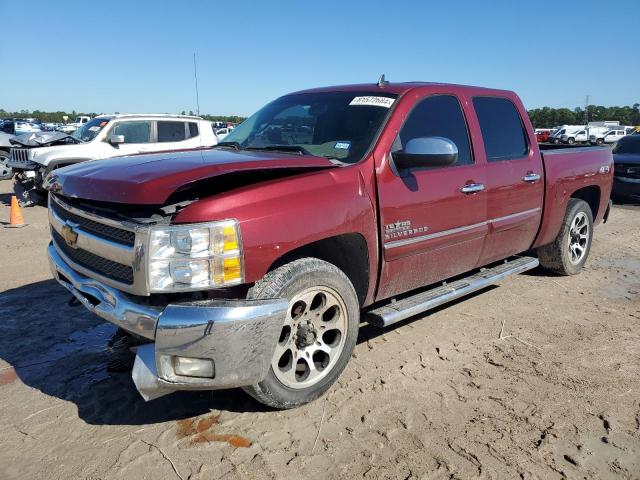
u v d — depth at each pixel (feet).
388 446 9.30
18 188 37.24
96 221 9.67
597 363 12.55
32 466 8.73
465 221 13.48
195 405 10.58
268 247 9.22
